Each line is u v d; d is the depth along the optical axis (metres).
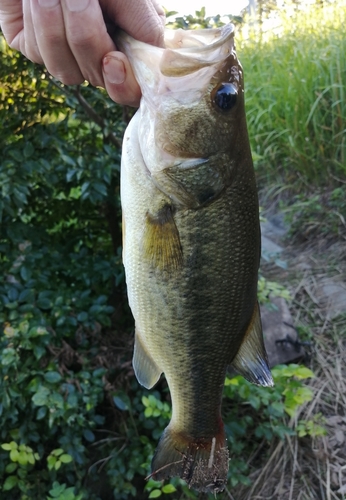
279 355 0.60
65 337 0.58
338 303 0.67
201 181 0.26
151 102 0.25
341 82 0.79
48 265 0.59
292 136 0.87
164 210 0.26
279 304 0.64
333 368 0.60
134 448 0.54
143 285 0.28
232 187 0.26
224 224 0.27
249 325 0.30
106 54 0.22
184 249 0.27
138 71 0.24
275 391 0.50
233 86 0.25
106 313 0.58
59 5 0.20
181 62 0.25
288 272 0.76
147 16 0.23
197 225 0.26
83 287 0.61
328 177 0.84
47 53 0.22
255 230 0.28
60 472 0.53
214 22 0.56
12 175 0.52
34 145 0.56
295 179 0.91
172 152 0.26
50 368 0.52
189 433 0.31
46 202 0.63
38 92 0.55
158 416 0.53
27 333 0.51
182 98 0.25
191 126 0.25
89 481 0.54
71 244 0.63
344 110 0.80
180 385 0.30
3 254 0.58
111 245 0.67
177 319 0.28
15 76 0.54
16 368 0.50
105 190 0.54
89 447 0.57
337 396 0.57
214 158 0.26
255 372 0.30
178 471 0.31
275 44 1.06
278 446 0.54
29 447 0.51
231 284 0.28
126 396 0.53
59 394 0.50
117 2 0.23
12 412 0.50
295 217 0.85
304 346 0.62
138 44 0.24
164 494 0.53
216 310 0.28
